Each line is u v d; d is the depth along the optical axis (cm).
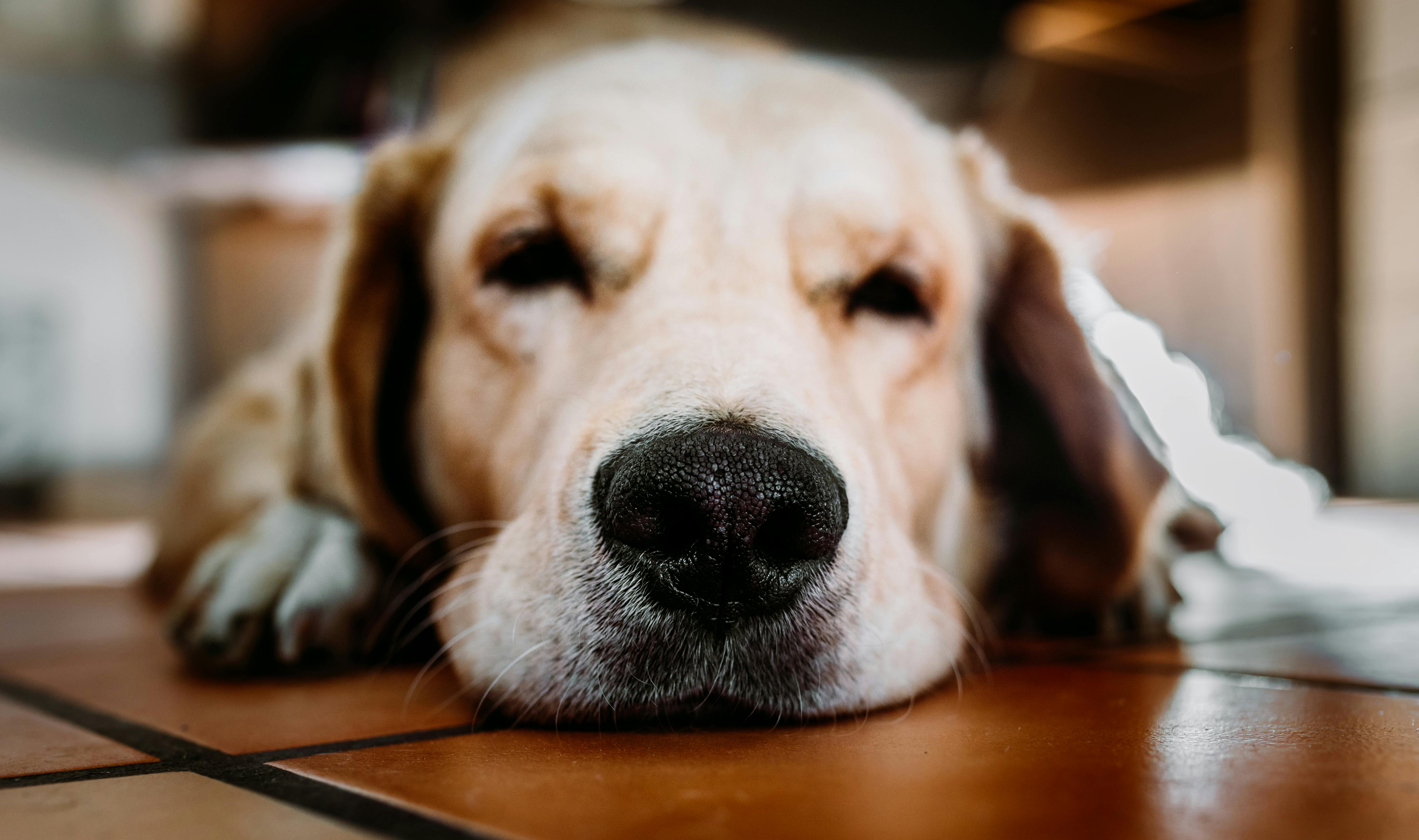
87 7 140
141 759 19
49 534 118
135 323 166
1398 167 92
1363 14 93
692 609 21
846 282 29
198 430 52
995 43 66
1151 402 40
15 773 17
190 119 148
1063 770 17
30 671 30
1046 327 35
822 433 23
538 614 23
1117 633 36
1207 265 102
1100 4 95
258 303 151
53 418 163
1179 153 102
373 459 33
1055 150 104
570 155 29
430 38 69
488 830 14
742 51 38
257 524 33
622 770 17
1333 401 96
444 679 28
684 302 26
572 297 29
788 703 22
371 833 14
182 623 29
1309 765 17
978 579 37
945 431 33
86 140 156
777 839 13
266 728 22
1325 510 83
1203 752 18
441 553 34
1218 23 98
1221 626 37
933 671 25
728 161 29
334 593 30
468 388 31
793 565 22
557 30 46
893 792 16
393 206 34
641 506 21
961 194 36
